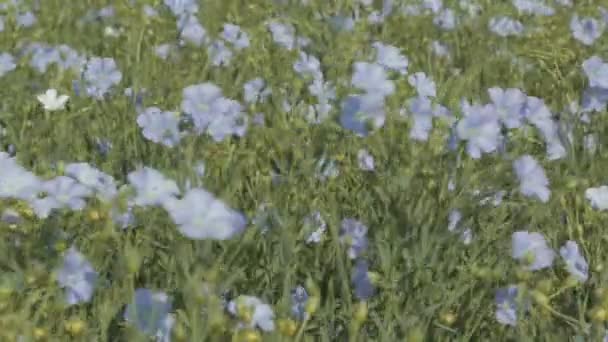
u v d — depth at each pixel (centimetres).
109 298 364
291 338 332
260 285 399
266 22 809
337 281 412
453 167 476
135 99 597
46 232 406
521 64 741
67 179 419
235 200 453
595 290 390
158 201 389
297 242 426
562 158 554
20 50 722
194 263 377
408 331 359
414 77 639
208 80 679
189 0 859
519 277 376
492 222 455
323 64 717
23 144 534
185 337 317
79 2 849
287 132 513
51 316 346
